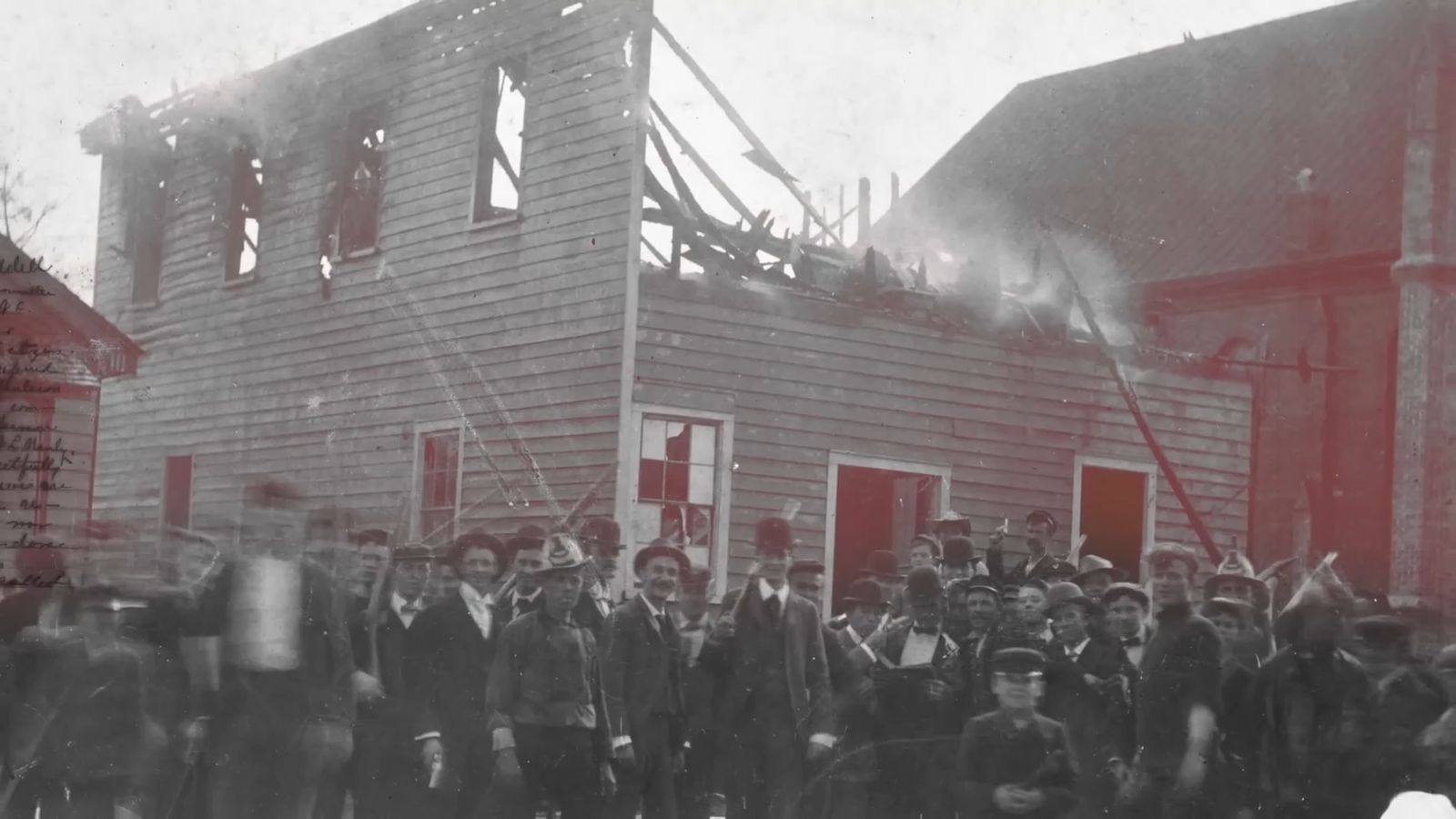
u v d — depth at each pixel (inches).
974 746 337.4
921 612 391.2
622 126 669.9
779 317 684.1
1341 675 363.6
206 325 877.8
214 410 862.5
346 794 386.0
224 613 319.6
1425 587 957.2
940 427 725.3
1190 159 1207.6
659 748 378.3
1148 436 754.8
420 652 362.9
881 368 709.3
